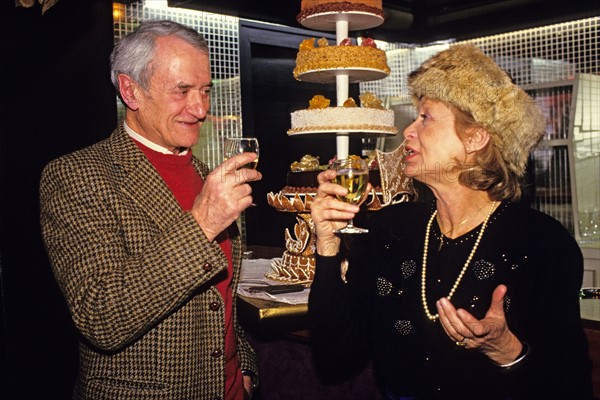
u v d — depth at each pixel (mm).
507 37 4953
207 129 4457
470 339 1317
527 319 1525
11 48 2369
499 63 5023
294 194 2174
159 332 1541
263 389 2500
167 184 1686
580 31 4551
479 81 1540
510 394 1517
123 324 1424
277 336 2438
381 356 1681
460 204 1633
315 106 2488
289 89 5082
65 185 1510
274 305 1873
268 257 2973
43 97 2451
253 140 1735
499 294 1340
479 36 4770
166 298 1435
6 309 2340
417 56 5484
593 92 4465
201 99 1626
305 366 2363
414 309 1628
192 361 1576
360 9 2443
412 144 1647
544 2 4320
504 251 1566
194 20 4316
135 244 1519
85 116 2568
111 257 1466
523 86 4637
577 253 1506
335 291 1745
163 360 1539
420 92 1611
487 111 1534
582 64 4562
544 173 4609
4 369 2354
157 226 1561
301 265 2254
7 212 2352
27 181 2404
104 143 1661
